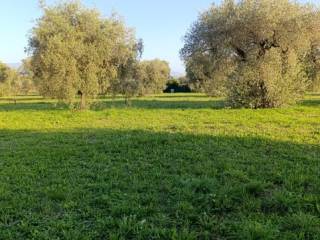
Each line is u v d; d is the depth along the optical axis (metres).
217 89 33.94
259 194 7.97
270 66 29.78
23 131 19.44
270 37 30.98
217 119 22.55
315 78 36.47
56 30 31.02
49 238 6.15
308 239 5.93
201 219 6.70
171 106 37.06
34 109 36.34
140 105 39.38
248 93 30.59
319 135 15.23
